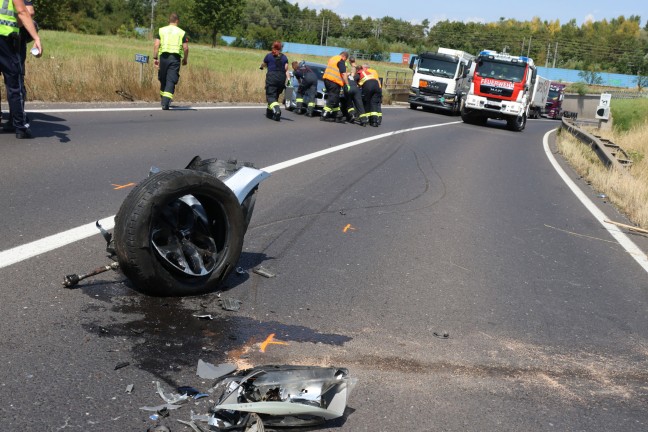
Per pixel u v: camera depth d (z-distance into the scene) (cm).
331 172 1063
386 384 375
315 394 320
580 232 866
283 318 454
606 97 2977
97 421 303
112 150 973
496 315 518
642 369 445
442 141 1816
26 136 966
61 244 543
